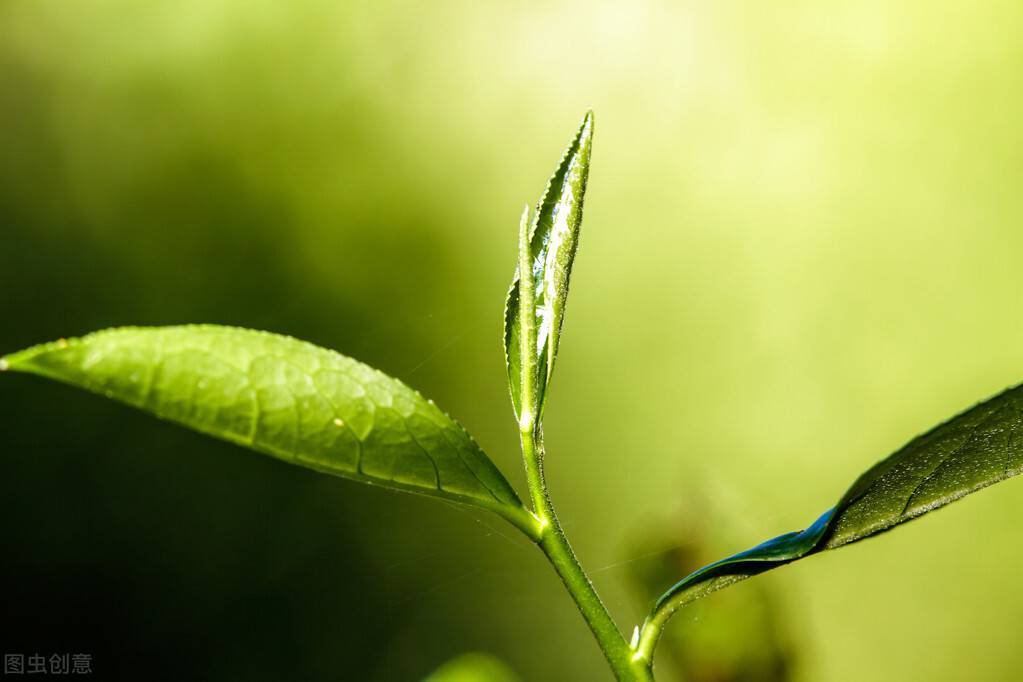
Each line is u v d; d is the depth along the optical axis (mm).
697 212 1146
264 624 996
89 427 1004
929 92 1128
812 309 1104
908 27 1134
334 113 1153
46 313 1067
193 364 237
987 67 1117
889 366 1079
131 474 1006
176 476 1015
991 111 1109
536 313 256
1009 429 239
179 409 236
